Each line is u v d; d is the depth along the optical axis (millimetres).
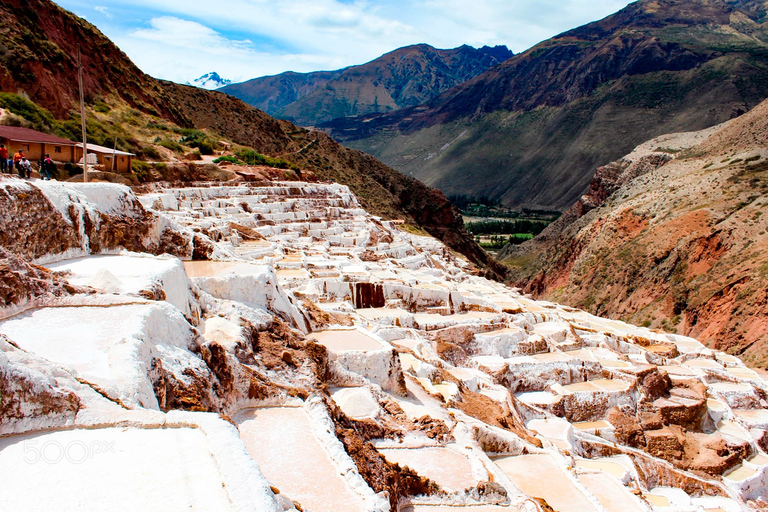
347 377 27141
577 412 47812
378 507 15438
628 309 116062
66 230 22875
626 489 33344
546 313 64500
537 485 27969
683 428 52062
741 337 87375
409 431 25875
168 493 10742
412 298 54312
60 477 11008
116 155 74625
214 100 169250
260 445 18094
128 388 13797
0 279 16406
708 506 42062
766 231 101750
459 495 22141
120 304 17625
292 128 194125
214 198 81500
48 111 83938
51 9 105000
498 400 38375
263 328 25672
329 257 61594
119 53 124000
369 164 198625
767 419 56562
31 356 13227
